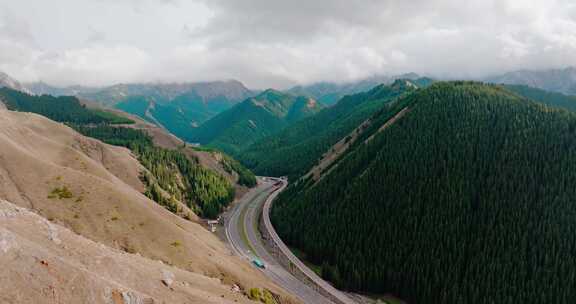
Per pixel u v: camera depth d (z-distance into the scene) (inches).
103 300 1277.1
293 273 4857.3
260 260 5093.5
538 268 4106.8
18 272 1115.9
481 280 4173.2
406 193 5590.6
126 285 1624.0
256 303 2635.3
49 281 1162.0
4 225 1488.7
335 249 5324.8
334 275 4746.6
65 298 1159.0
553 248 4200.3
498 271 4173.2
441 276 4367.6
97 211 3415.4
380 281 4756.4
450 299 4148.6
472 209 5019.7
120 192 3799.2
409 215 5187.0
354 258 4990.2
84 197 3535.9
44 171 3757.4
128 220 3457.2
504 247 4414.4
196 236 4424.2
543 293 3892.7
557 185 4808.1
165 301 1684.3
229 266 3592.5
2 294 1027.3
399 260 4808.1
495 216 4771.2
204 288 2378.2
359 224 5511.8
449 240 4665.4
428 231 4867.1
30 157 3905.0
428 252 4682.6
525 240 4352.9
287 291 4158.5
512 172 5167.3
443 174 5526.6
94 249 1809.8
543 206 4662.9
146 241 3287.4
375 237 5177.2
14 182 3479.3
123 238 3218.5
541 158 5251.0
